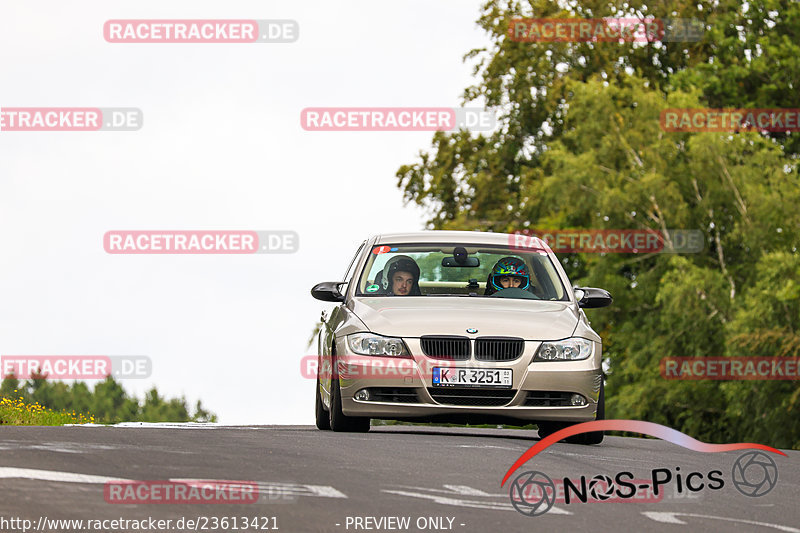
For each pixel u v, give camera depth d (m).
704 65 151.88
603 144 134.25
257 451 29.50
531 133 166.12
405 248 42.22
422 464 28.39
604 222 132.75
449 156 162.12
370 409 37.19
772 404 108.25
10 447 27.84
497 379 36.88
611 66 154.88
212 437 33.34
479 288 43.88
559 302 40.91
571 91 155.00
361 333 37.81
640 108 134.38
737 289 129.12
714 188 129.88
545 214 149.62
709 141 126.69
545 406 37.12
